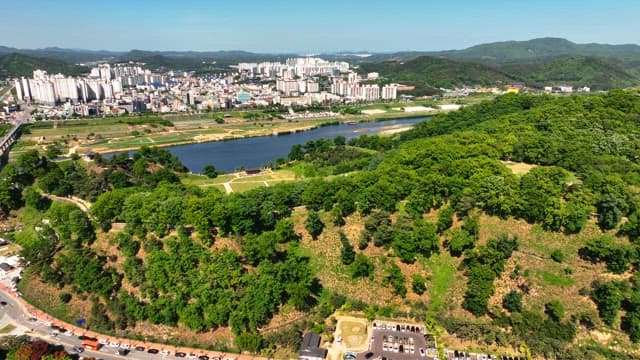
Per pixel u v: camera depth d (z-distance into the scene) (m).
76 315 160.00
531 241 165.75
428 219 181.62
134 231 176.00
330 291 164.88
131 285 162.38
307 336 145.00
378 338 145.25
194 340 147.50
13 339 143.12
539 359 136.38
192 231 176.62
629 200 167.00
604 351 136.12
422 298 158.75
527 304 150.50
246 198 186.62
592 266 155.12
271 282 154.00
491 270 156.50
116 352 143.88
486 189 178.00
